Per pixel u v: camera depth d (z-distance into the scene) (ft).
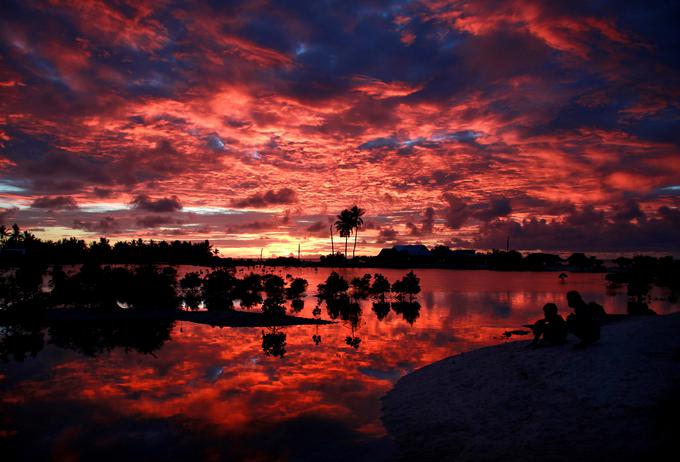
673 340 32.91
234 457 25.75
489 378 34.73
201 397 37.11
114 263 346.33
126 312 92.02
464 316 88.28
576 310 35.42
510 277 248.52
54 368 47.44
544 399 27.61
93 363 49.67
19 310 83.46
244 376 43.52
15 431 30.07
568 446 20.95
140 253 386.11
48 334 70.74
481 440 24.14
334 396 36.86
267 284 130.72
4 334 70.69
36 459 25.81
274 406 34.55
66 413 33.50
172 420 31.86
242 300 126.72
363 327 74.43
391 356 51.65
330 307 106.73
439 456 23.48
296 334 67.77
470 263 428.56
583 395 26.43
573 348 35.50
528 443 22.25
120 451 26.78
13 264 156.04
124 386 40.47
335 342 60.95
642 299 126.62
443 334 66.90
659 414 21.16
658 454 18.25
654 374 26.55
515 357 38.50
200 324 79.10
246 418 32.07
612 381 27.04
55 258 335.06
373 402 35.04
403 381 40.40
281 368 46.52
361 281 148.15
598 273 341.21
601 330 42.65
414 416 30.48
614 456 19.04
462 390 33.73
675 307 107.34
